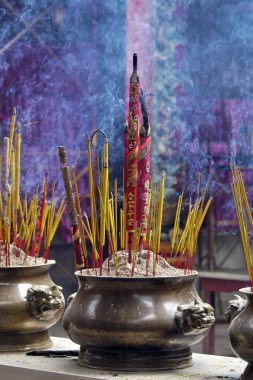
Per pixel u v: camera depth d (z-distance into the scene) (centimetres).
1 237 149
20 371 130
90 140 132
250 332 111
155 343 123
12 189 149
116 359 125
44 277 150
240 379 118
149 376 122
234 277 320
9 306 142
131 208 130
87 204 312
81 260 134
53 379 125
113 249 131
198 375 123
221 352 310
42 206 152
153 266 127
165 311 124
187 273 130
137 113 130
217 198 331
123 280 124
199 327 122
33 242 156
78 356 136
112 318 123
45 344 149
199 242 362
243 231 116
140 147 133
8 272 144
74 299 132
